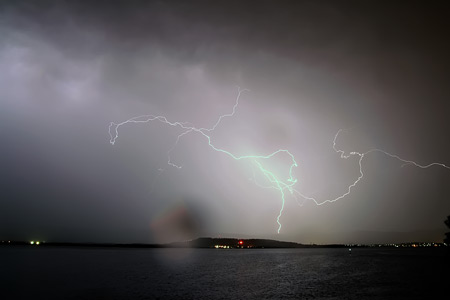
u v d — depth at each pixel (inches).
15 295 1193.4
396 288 1334.9
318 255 5270.7
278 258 4239.7
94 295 1204.5
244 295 1230.9
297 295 1220.5
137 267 2514.8
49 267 2386.8
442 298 1106.1
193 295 1229.1
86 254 5196.9
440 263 2812.5
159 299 1147.3
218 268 2502.5
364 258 3919.8
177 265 2815.0
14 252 5433.1
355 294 1214.9
